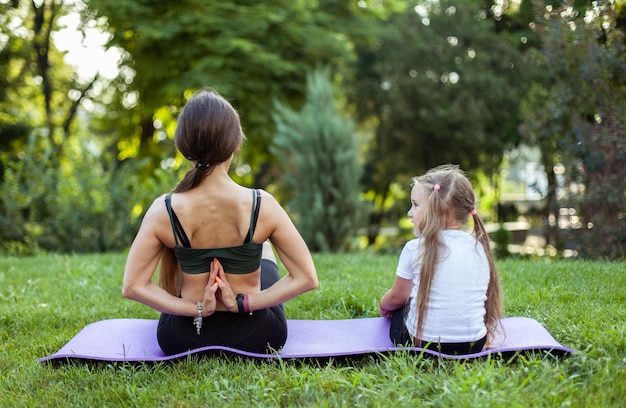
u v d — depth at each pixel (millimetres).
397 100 17812
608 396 2332
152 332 3371
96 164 9773
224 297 2695
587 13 6273
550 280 4531
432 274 2807
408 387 2467
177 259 2752
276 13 12625
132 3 11805
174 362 2852
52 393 2598
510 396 2262
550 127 6844
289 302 4324
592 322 3316
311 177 9875
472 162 18812
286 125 10555
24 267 6203
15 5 13844
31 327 3898
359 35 14984
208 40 12008
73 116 16734
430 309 2832
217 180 2643
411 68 18000
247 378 2658
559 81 6387
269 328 2887
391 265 5883
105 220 9602
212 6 12305
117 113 15391
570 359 2707
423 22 18016
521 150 18672
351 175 9945
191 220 2619
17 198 9922
